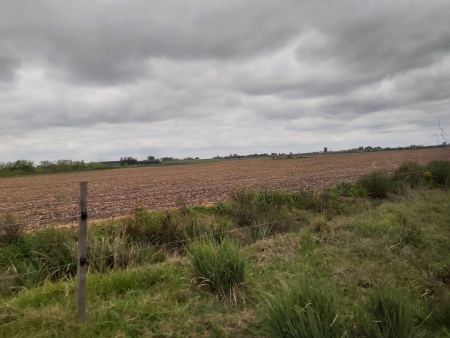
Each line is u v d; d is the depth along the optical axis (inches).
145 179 1362.0
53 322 150.6
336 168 1412.4
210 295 184.1
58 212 527.8
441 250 254.2
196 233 328.2
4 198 794.2
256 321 156.2
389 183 550.9
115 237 292.8
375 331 126.9
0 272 247.1
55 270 251.8
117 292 192.1
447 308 157.4
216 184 912.3
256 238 331.9
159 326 153.5
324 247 266.5
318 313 131.1
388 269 220.2
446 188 569.6
